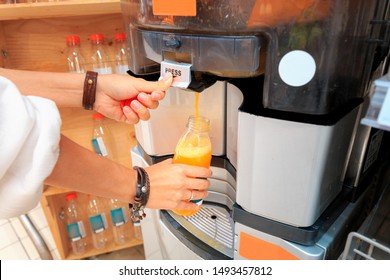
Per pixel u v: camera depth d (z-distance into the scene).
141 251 1.64
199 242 0.77
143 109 0.70
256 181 0.56
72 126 1.35
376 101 0.33
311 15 0.42
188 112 0.72
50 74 0.79
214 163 0.77
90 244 1.58
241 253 0.68
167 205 0.64
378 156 0.75
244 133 0.54
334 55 0.43
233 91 0.64
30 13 0.98
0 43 1.15
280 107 0.49
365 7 0.45
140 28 0.64
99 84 0.77
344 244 0.69
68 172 0.54
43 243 1.58
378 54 0.56
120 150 1.43
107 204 1.56
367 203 0.80
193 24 0.52
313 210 0.55
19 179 0.47
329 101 0.46
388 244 0.68
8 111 0.43
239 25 0.48
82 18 1.20
